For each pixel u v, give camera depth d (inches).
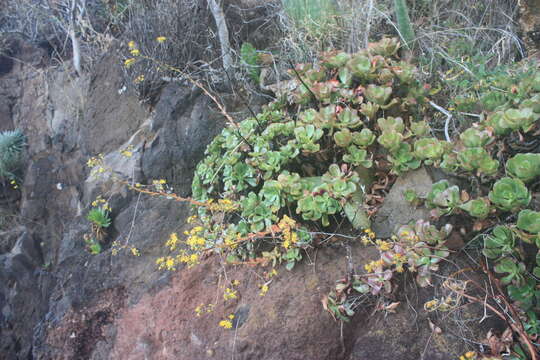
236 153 50.2
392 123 45.3
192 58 67.7
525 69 50.3
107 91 76.5
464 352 38.8
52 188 81.4
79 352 56.4
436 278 41.4
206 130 62.8
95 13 93.8
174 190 62.2
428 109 51.3
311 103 52.1
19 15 102.6
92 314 56.5
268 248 47.5
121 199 64.4
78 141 81.1
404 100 48.1
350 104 49.0
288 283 45.0
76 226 67.6
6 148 88.2
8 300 75.4
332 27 59.6
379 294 42.0
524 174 39.2
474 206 39.6
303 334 42.5
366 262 43.7
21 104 98.4
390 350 40.7
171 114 65.2
